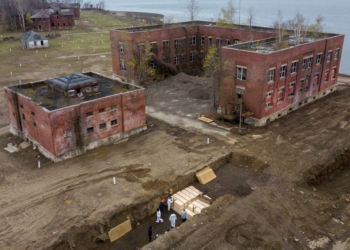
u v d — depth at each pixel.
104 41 109.75
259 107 40.84
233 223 24.88
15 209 26.28
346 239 23.42
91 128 35.59
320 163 33.06
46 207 26.48
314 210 26.61
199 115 45.69
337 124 42.22
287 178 30.91
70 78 37.28
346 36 117.56
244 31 60.19
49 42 106.94
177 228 24.36
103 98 35.44
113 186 29.30
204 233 23.84
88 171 31.88
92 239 24.20
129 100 38.00
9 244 22.56
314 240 23.33
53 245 22.62
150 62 60.97
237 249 22.45
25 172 31.98
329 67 52.16
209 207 26.69
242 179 31.75
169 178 30.42
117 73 62.62
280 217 25.59
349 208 26.80
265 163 33.28
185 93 55.28
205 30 66.75
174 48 64.94
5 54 88.81
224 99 44.56
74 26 136.88
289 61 42.47
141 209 27.02
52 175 31.27
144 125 41.00
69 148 34.22
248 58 40.06
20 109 37.44
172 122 43.88
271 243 23.03
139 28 64.06
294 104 46.84
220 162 34.25
